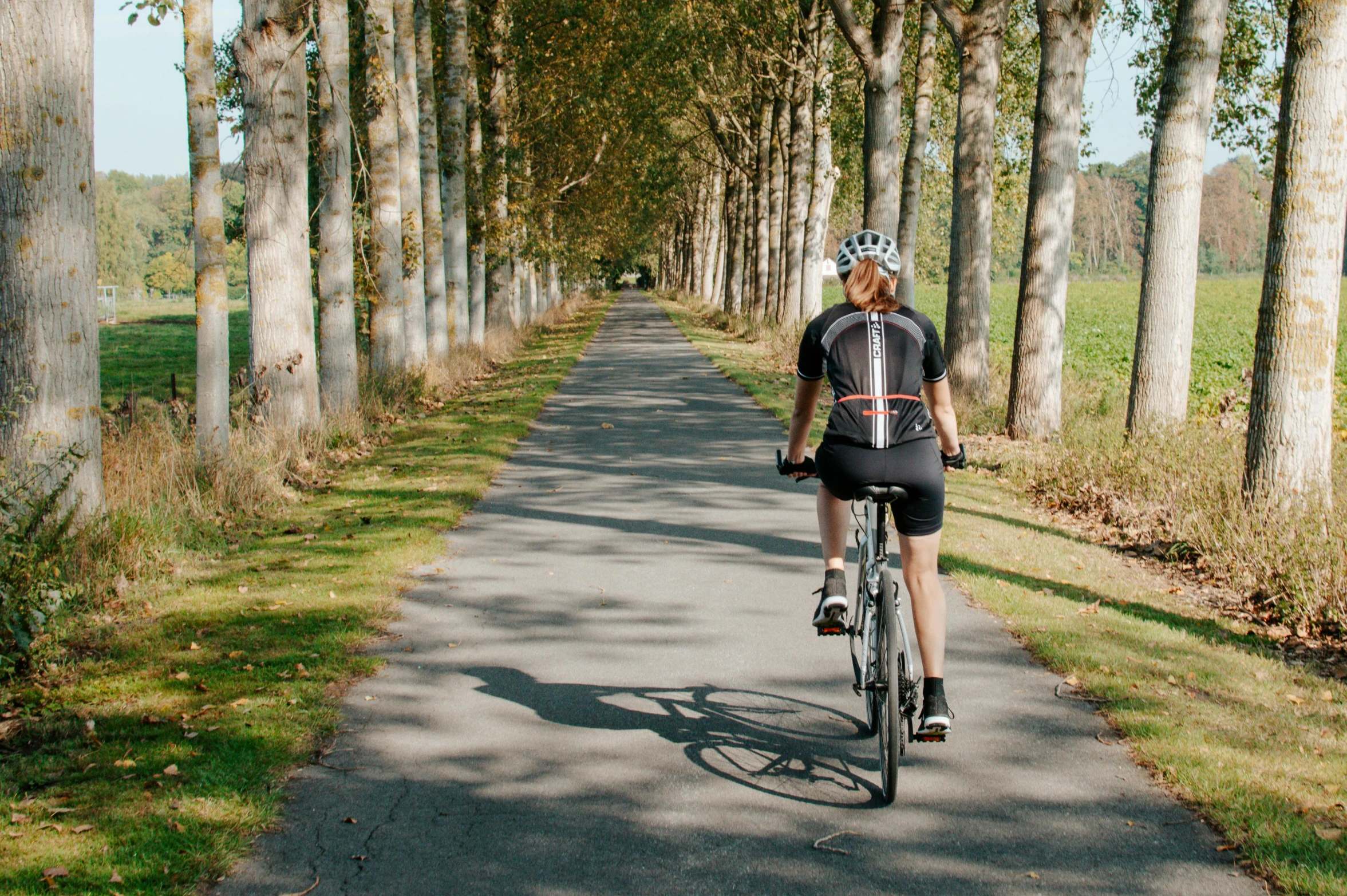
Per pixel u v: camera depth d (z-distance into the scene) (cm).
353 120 2031
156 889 343
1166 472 964
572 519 940
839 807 406
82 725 476
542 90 3188
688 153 5128
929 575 414
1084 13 1314
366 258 1780
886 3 1898
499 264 3309
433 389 1912
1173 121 1118
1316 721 480
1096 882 350
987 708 504
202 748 452
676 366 2505
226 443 1014
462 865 364
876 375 409
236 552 823
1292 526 729
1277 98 1666
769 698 522
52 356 698
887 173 1936
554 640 613
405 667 566
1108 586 732
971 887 348
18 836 374
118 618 649
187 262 16438
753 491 1070
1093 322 4791
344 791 420
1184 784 415
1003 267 13925
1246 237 12756
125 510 761
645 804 409
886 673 423
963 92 1516
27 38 681
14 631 533
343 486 1102
